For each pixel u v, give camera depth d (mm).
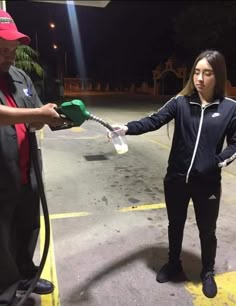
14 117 1618
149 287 2484
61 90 19531
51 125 1747
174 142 2340
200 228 2387
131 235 3225
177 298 2369
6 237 1945
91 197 4164
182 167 2283
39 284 2395
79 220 3525
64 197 4152
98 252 2932
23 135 1950
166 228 3363
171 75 26984
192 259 2828
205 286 2420
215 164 2188
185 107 2246
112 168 5418
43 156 6129
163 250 2973
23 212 2139
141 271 2674
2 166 1844
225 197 4164
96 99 22000
